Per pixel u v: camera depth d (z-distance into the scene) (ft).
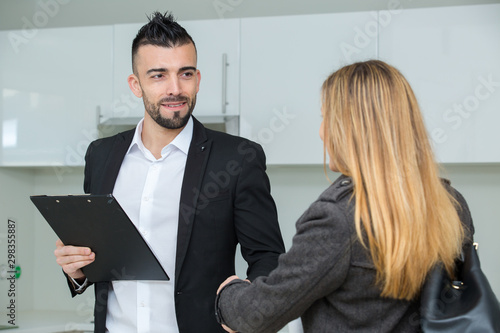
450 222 2.88
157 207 4.92
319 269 2.78
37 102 8.54
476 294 2.65
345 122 2.97
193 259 4.70
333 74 3.21
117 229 4.00
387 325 2.83
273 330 3.04
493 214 8.55
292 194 9.25
